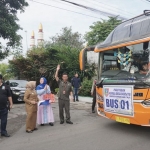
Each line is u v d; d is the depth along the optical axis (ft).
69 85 24.86
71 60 56.03
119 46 19.84
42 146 17.31
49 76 60.08
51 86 60.90
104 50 21.53
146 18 19.47
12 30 44.11
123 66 19.31
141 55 17.94
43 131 21.88
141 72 17.63
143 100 16.97
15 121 26.55
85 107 36.55
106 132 20.67
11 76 73.10
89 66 52.65
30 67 63.57
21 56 65.87
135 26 20.06
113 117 19.76
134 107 17.61
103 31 64.69
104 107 20.68
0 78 20.02
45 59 62.95
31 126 21.70
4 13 43.50
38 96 24.25
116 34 21.49
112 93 19.66
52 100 24.36
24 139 19.34
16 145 17.74
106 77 20.74
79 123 24.82
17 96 40.81
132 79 17.95
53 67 58.49
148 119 16.74
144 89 16.93
